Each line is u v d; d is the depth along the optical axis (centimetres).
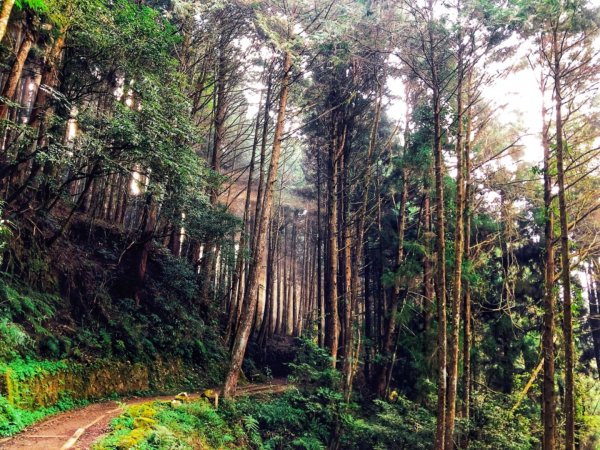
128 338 1338
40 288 1141
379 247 2145
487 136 1596
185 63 1783
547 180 1217
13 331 859
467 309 1428
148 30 1168
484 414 1288
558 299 1484
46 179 1219
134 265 1563
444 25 1108
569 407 991
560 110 1102
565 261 1045
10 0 705
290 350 2791
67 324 1157
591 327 1861
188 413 976
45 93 1154
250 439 1098
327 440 1308
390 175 2055
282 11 1376
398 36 1292
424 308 1627
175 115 1227
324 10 1413
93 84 1264
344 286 1789
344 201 2028
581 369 1908
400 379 1733
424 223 1898
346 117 1919
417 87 1820
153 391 1305
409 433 1298
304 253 3812
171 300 1747
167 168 1179
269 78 1991
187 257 2200
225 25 1752
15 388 783
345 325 1636
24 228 1159
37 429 738
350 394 1480
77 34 1110
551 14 1020
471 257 1620
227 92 2300
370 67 1689
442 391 1006
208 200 1686
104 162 1090
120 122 1074
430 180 1552
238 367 1215
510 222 1557
